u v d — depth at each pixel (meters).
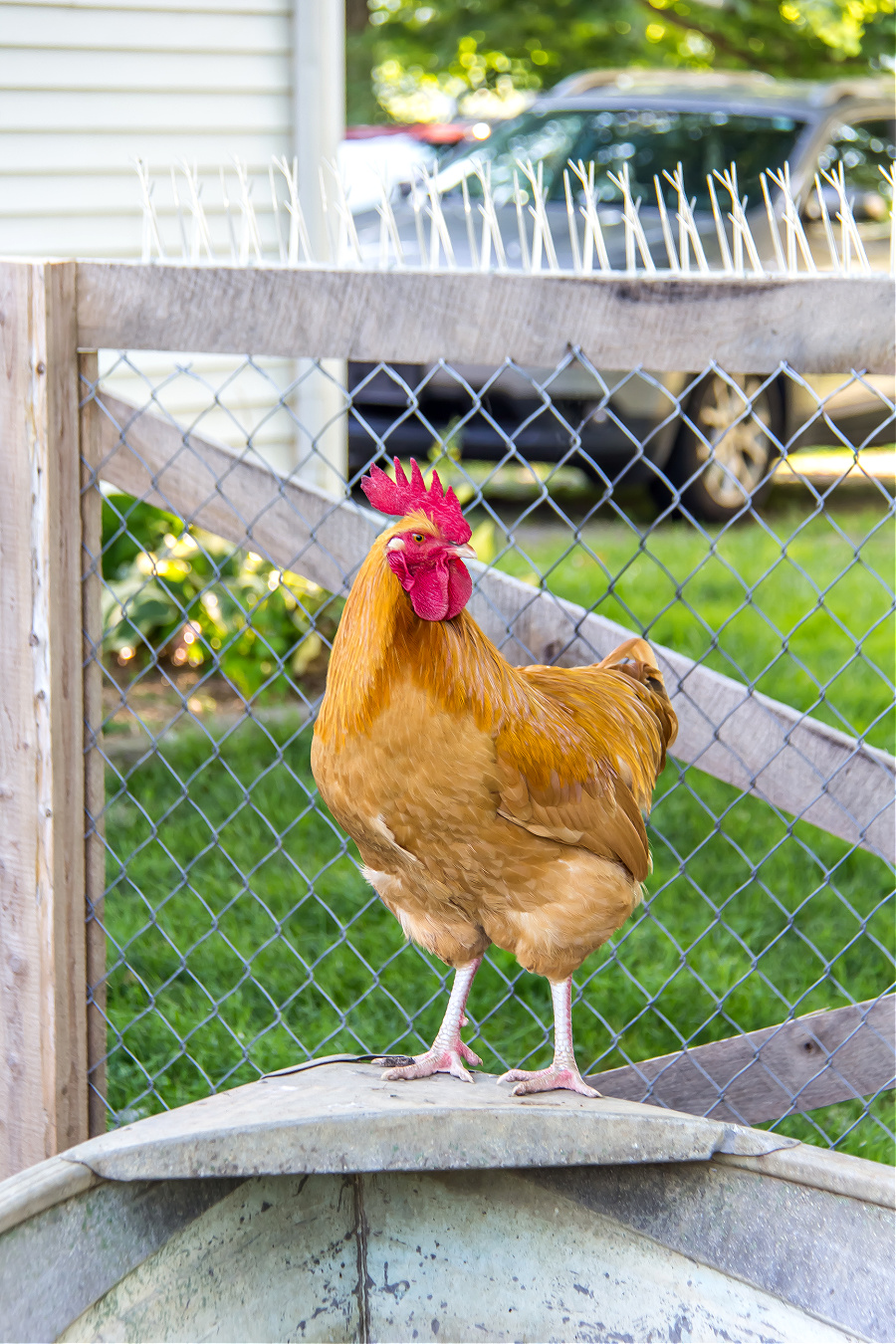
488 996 3.45
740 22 15.11
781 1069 2.45
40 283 2.20
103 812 2.51
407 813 1.85
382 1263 1.99
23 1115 2.50
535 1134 1.82
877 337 1.88
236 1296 1.90
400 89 17.47
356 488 7.29
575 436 2.17
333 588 2.47
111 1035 3.22
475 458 7.27
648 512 8.12
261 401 5.58
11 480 2.29
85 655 2.43
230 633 4.95
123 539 4.94
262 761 4.81
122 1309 1.79
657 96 8.31
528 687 2.02
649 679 2.35
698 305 1.93
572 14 15.71
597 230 2.18
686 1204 1.92
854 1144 2.94
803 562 7.12
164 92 5.08
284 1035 3.24
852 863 4.32
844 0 14.84
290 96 5.39
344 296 2.08
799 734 2.28
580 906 1.95
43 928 2.41
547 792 1.89
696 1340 1.87
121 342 2.25
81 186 4.96
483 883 1.94
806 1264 1.85
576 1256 1.96
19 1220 1.69
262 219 5.37
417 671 1.80
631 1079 2.49
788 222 2.01
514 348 2.02
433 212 2.19
